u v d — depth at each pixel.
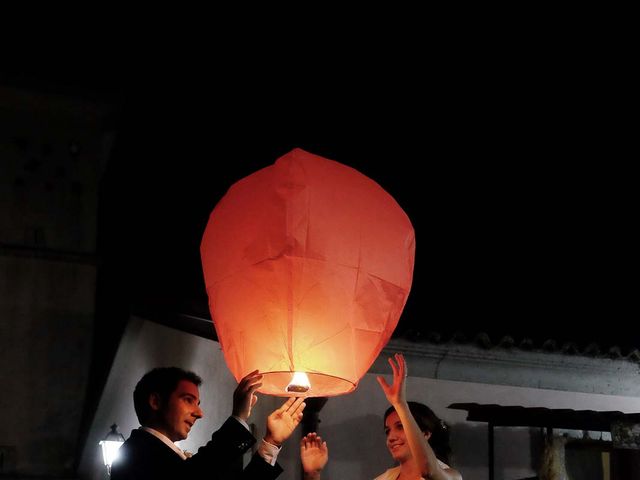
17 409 12.53
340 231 3.90
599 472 7.38
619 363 7.93
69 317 13.06
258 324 3.90
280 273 3.84
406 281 4.10
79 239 13.43
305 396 4.16
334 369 3.90
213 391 7.36
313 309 3.84
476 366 7.61
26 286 13.04
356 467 7.05
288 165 4.01
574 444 7.43
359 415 7.19
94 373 11.95
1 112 13.46
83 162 13.75
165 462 4.16
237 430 3.99
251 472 4.25
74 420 12.70
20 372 12.69
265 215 3.91
